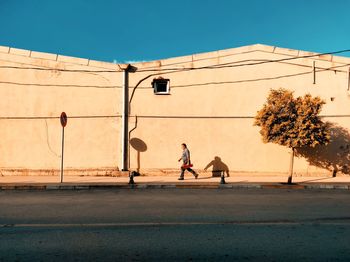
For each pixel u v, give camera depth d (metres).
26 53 17.73
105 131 17.58
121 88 17.62
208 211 9.38
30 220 8.38
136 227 7.69
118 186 14.21
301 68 17.41
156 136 17.59
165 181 15.37
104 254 5.95
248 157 17.45
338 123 17.31
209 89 17.64
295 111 15.17
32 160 17.59
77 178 16.41
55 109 17.66
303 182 15.11
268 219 8.47
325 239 6.81
